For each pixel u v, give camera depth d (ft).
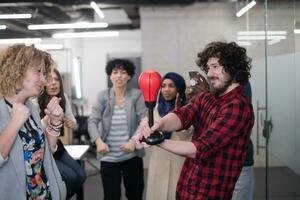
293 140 10.11
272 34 10.89
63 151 8.19
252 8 13.43
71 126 8.73
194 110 5.58
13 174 4.87
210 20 18.53
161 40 19.35
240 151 5.08
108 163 9.78
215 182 5.04
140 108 9.89
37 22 19.57
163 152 8.24
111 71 10.01
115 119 9.80
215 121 5.02
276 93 10.77
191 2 18.57
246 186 7.93
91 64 27.81
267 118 11.15
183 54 19.19
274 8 10.77
